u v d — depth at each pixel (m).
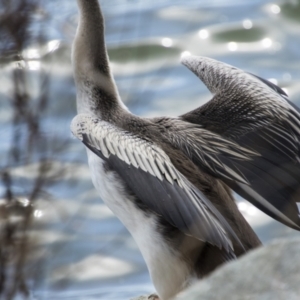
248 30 27.98
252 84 11.69
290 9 29.16
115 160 10.27
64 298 16.09
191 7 29.05
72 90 13.48
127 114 11.23
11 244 9.59
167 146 10.61
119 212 10.56
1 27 9.73
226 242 9.44
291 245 7.98
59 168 12.21
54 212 14.83
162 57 25.62
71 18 14.54
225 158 10.47
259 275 7.76
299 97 23.73
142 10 27.30
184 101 23.64
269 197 10.27
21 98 10.12
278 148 10.73
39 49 10.86
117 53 24.05
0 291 9.45
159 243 10.20
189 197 9.70
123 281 17.02
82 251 17.11
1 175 10.40
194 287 7.92
